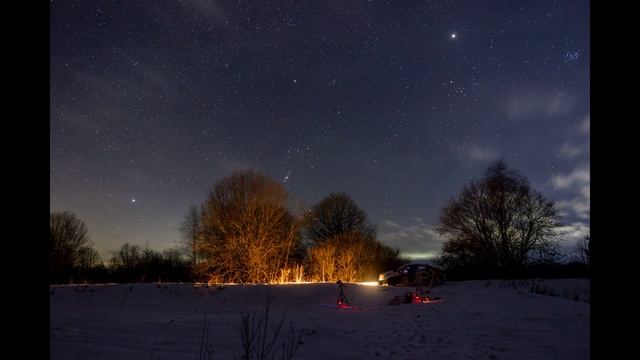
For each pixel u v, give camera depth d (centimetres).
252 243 2441
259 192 2647
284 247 2591
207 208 2683
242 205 2611
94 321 938
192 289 1600
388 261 3756
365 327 973
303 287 1662
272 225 2584
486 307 1313
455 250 3647
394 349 761
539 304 1369
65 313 1066
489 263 3509
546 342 821
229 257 2455
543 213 3506
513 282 2414
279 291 1627
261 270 2409
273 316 1183
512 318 1104
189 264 2781
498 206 3525
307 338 841
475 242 3562
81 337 753
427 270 2444
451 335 887
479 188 3634
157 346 722
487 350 758
